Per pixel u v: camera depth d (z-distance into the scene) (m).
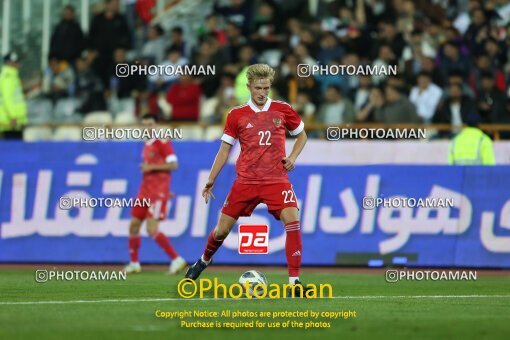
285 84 62.78
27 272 46.84
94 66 67.81
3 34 74.75
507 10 70.00
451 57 65.56
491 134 59.59
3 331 25.52
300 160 56.06
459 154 51.44
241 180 34.53
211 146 50.72
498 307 32.53
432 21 70.75
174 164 46.75
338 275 45.91
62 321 27.80
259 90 34.16
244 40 69.62
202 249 50.00
